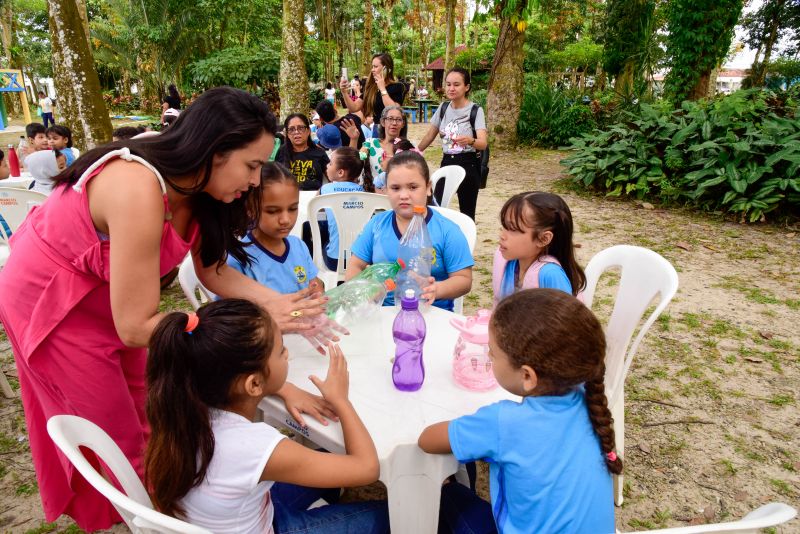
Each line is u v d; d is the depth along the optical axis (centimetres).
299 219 364
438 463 138
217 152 135
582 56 2372
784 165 598
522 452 123
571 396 126
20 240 150
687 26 1026
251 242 201
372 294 205
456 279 232
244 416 128
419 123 2045
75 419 116
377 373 170
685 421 274
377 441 138
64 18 553
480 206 716
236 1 2000
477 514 154
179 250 152
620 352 220
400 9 3594
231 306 119
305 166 499
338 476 124
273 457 118
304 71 967
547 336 117
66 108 604
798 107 645
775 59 2967
